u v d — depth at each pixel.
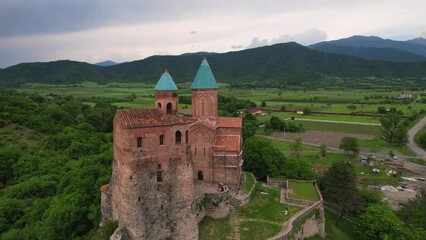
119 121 50.19
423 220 73.06
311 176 93.25
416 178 111.25
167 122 51.38
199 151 70.62
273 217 64.12
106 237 53.25
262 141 97.94
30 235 66.81
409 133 173.75
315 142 155.38
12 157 110.31
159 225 51.44
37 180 89.50
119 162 51.56
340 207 78.50
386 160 129.88
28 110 162.25
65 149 122.44
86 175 77.88
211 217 61.59
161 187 51.41
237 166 69.69
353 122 196.25
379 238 69.50
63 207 64.94
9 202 80.12
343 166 80.19
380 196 86.69
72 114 183.50
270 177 93.12
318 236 69.81
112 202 57.06
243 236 57.25
